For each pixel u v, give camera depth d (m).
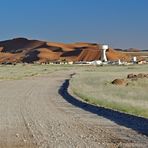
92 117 20.48
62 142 13.14
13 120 19.39
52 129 16.33
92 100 29.58
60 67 176.88
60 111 23.47
